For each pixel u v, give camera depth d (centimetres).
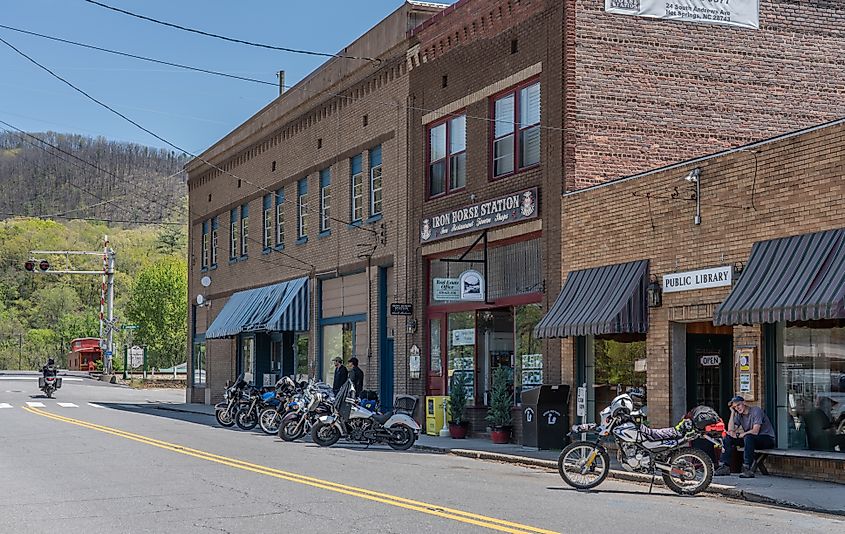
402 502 1375
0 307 12988
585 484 1575
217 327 4231
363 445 2425
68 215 12775
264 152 4062
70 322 12388
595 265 2198
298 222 3725
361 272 3244
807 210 1697
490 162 2592
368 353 3148
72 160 13050
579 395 2200
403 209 2964
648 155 2370
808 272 1630
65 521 1228
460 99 2708
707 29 2445
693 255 1934
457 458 2167
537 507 1348
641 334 2131
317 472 1755
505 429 2450
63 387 6600
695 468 1544
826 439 1700
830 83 2544
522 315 2480
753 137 2464
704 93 2433
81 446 2256
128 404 4631
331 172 3441
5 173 13300
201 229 4859
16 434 2605
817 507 1399
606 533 1137
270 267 3966
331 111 3453
